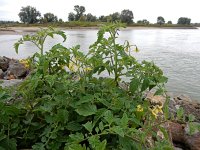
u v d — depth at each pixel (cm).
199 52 2692
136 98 289
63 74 299
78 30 7600
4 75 773
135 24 12694
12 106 250
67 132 250
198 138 471
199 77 1473
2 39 4256
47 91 274
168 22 14925
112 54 301
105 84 291
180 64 1922
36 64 327
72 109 257
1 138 237
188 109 748
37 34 321
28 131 258
